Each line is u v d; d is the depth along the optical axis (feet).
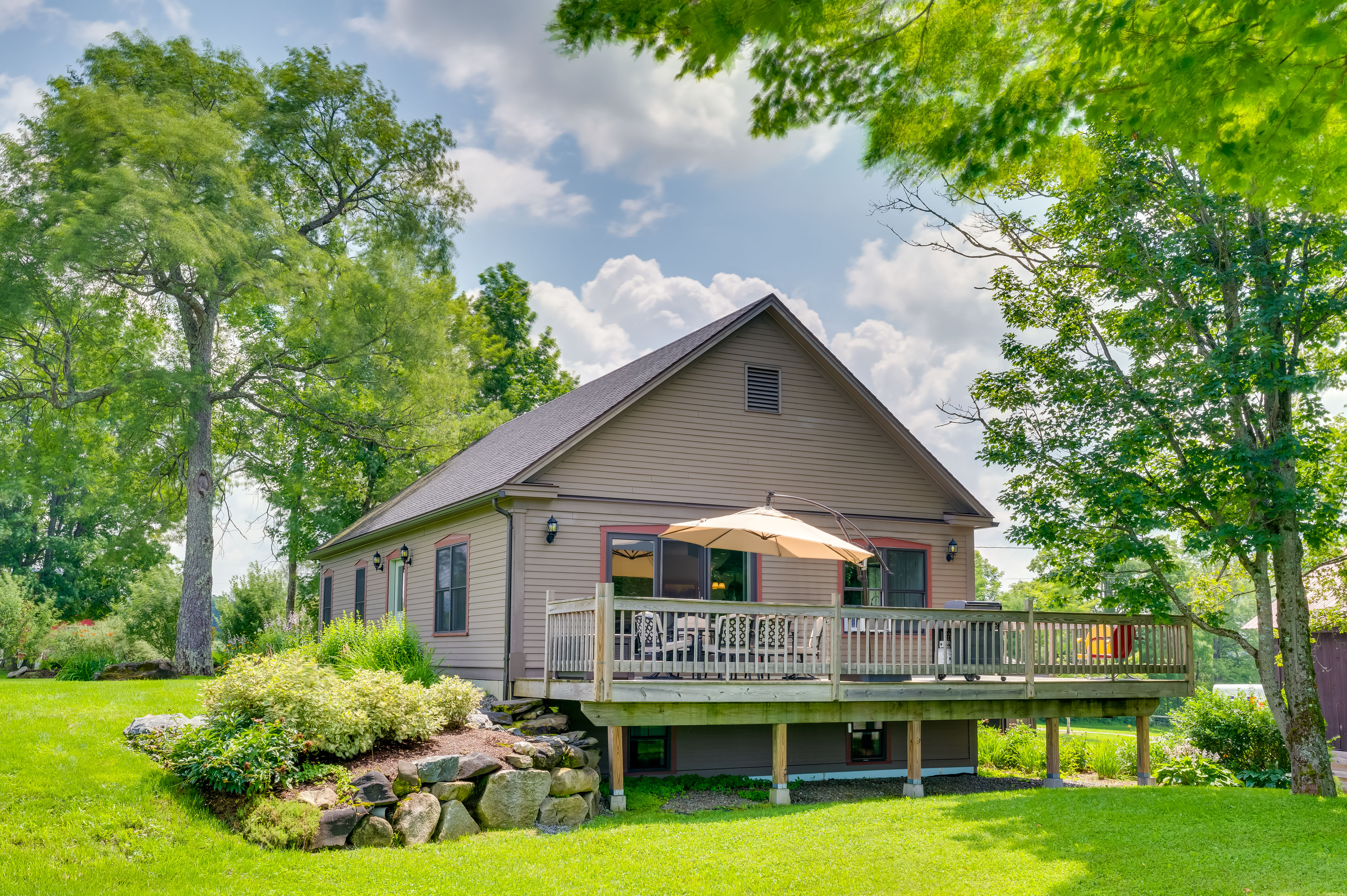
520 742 40.47
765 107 19.98
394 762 36.96
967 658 47.96
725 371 57.57
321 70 98.02
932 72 18.70
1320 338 43.04
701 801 45.16
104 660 78.69
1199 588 53.98
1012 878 28.32
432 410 96.53
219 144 79.46
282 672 38.14
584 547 52.19
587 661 41.93
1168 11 16.16
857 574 59.26
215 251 77.15
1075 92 18.70
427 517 60.03
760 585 56.18
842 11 17.69
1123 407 44.83
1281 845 31.55
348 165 102.27
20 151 76.74
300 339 87.66
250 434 103.35
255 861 29.45
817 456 59.36
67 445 81.05
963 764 60.39
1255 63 16.16
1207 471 42.68
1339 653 59.77
